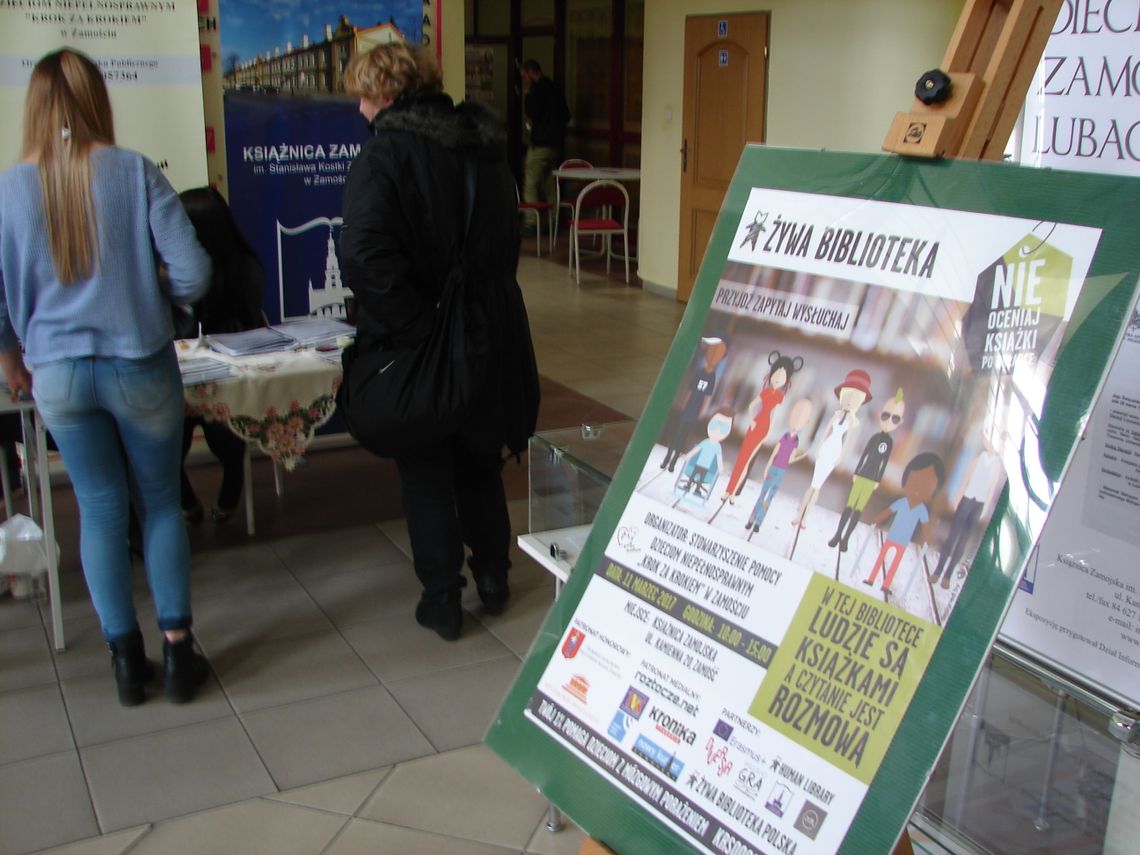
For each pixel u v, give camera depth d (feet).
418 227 8.89
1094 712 4.93
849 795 3.72
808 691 3.94
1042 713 5.19
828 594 3.99
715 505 4.48
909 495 3.84
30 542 10.49
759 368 4.48
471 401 9.05
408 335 9.02
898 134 4.13
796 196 4.53
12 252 8.09
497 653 10.13
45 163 7.92
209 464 15.02
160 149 13.16
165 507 9.02
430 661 9.99
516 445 10.11
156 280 8.41
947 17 19.99
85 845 7.55
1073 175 3.64
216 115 13.74
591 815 4.47
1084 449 4.93
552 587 11.43
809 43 22.34
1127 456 4.76
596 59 36.09
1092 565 4.96
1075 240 3.58
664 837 4.19
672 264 27.30
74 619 10.64
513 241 9.64
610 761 4.47
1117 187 3.52
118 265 8.12
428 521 9.98
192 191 11.98
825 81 22.11
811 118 22.61
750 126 24.04
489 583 10.66
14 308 8.30
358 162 8.84
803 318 4.36
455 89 15.06
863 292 4.17
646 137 27.78
